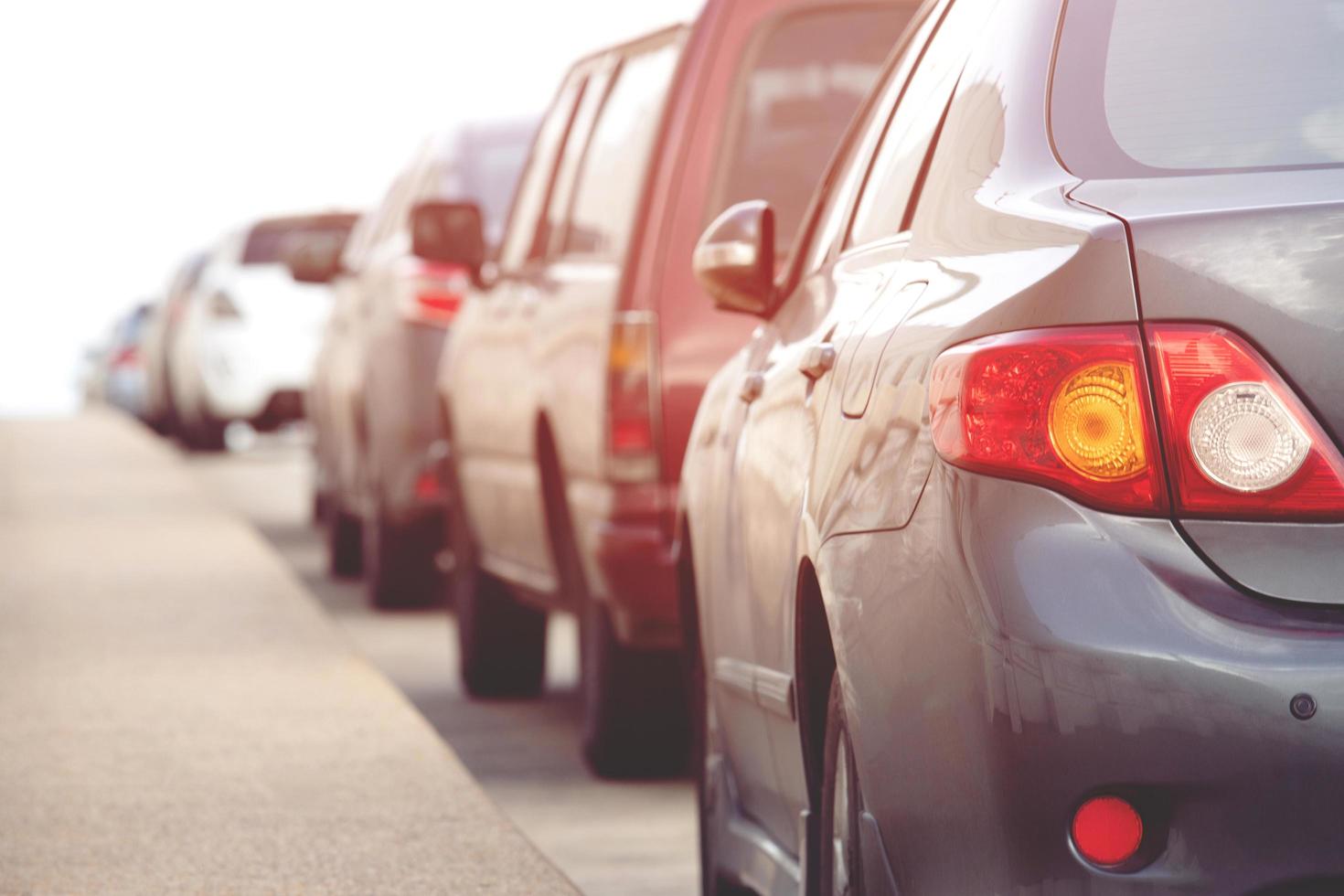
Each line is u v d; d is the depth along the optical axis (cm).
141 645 1823
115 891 1016
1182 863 583
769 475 848
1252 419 593
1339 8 693
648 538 1330
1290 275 600
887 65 916
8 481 4041
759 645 864
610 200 1449
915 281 709
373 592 2312
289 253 2633
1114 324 606
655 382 1338
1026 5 735
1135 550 593
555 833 1267
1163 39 695
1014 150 690
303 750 1352
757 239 946
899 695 646
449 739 1598
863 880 686
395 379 2198
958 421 622
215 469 4759
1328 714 575
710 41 1365
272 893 1011
